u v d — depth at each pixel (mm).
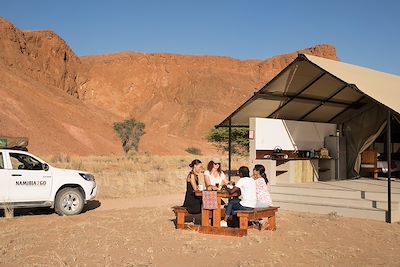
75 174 13781
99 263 7672
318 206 13016
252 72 197625
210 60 196375
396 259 8039
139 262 7707
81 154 80625
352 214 12320
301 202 13609
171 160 44906
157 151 96750
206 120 146000
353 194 13180
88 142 88438
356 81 13469
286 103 16297
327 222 11438
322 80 15102
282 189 14633
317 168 17094
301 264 7652
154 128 149875
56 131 84750
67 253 8336
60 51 153625
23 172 12961
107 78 181875
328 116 18016
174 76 184750
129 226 10992
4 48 131125
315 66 13719
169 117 154750
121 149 92125
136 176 23328
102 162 39906
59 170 13625
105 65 186125
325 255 8242
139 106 176250
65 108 100312
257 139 15617
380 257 8164
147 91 180500
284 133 16531
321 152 17234
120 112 172625
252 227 10914
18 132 76812
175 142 108562
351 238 9703
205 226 10180
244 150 41875
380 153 19594
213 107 159000
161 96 176875
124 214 12953
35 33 147500
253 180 10344
